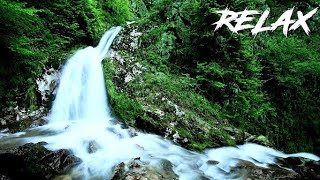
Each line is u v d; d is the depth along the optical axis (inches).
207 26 430.9
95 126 330.6
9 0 328.2
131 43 478.9
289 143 472.1
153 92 382.6
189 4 490.0
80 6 514.0
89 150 268.7
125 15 716.7
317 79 544.1
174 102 377.4
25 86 348.8
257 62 482.6
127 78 404.2
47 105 355.3
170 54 457.4
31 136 291.3
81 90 395.5
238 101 424.2
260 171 269.6
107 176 229.0
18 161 225.3
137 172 226.8
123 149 280.2
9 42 330.6
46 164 227.6
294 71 500.1
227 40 427.2
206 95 423.5
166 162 264.1
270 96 502.0
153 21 535.5
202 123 360.8
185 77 426.6
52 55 410.3
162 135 327.6
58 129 316.2
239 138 365.4
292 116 503.5
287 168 295.9
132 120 347.3
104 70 418.0
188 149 315.6
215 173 262.8
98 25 549.6
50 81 373.1
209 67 410.3
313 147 486.6
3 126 306.8
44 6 458.0
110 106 377.1
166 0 540.4
